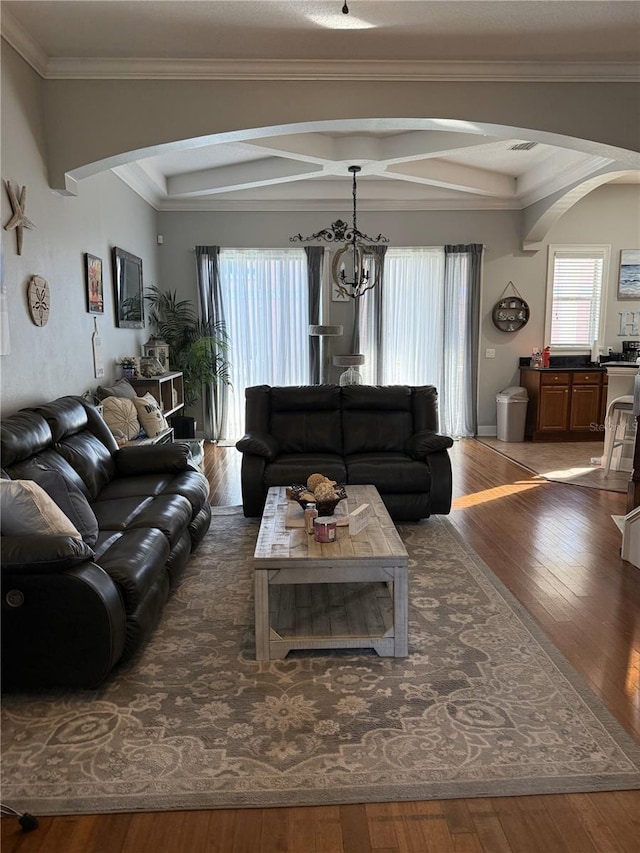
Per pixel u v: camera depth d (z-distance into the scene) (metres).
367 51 3.80
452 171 6.81
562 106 4.10
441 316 7.77
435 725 2.11
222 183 6.80
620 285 7.90
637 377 3.98
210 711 2.20
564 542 3.97
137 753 1.98
